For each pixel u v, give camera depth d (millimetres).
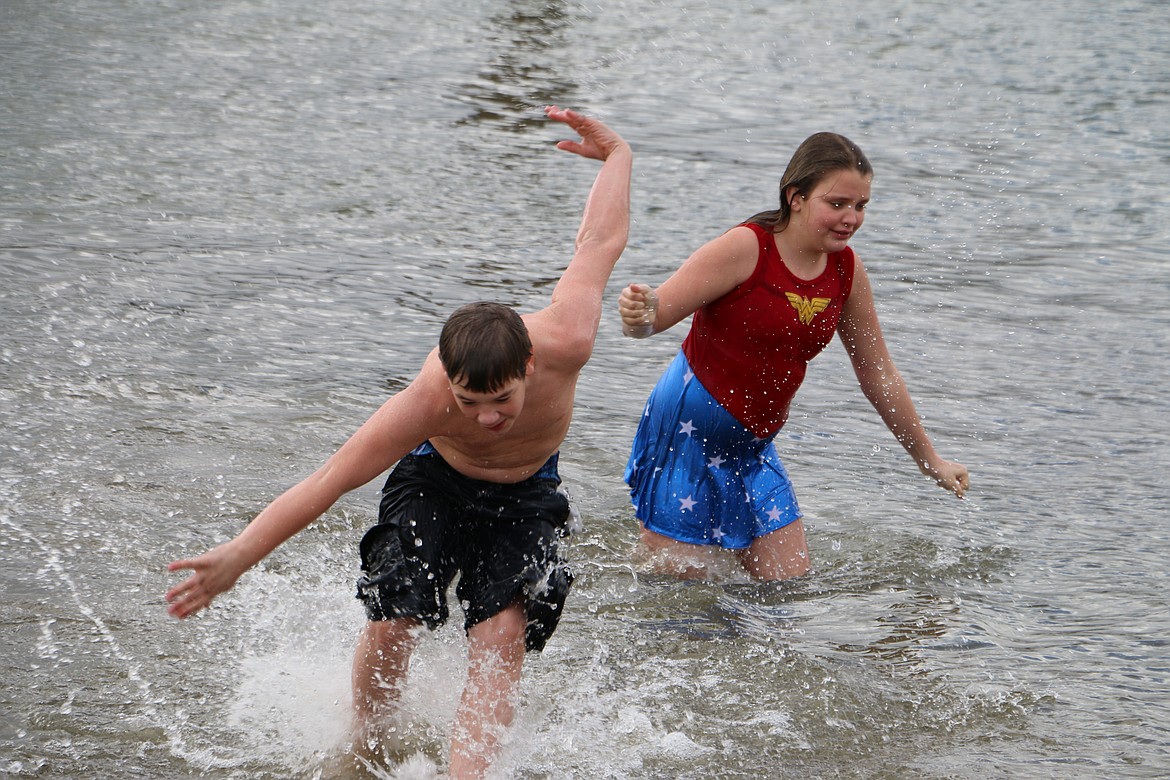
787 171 13461
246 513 14672
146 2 56594
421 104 40938
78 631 11953
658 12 64562
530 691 11438
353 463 9523
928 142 38562
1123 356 22172
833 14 65625
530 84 45031
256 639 12148
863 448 18172
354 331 21484
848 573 14406
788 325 13602
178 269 23922
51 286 22250
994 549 15023
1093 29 61812
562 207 30375
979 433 18719
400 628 10406
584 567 14266
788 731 10938
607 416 18891
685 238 28047
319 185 30969
